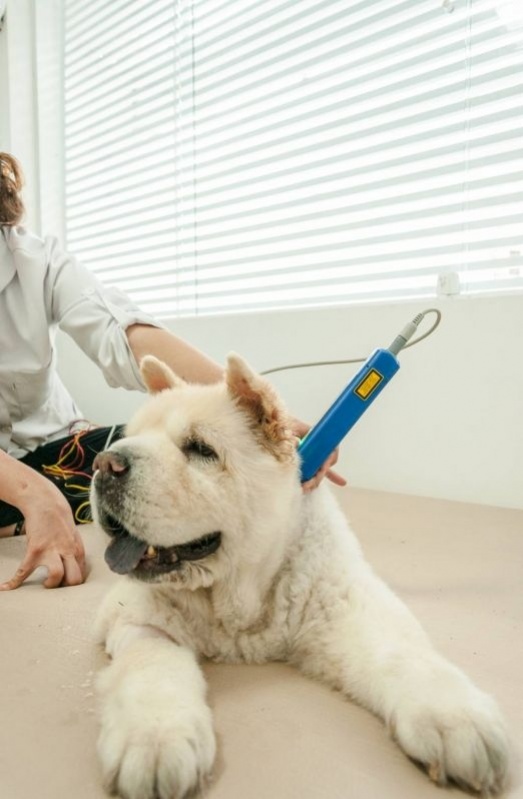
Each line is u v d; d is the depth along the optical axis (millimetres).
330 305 2828
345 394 1105
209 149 3529
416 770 722
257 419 1019
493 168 2471
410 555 1644
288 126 3131
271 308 3191
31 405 2172
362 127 2846
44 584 1469
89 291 1847
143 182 3951
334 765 730
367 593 995
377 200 2789
